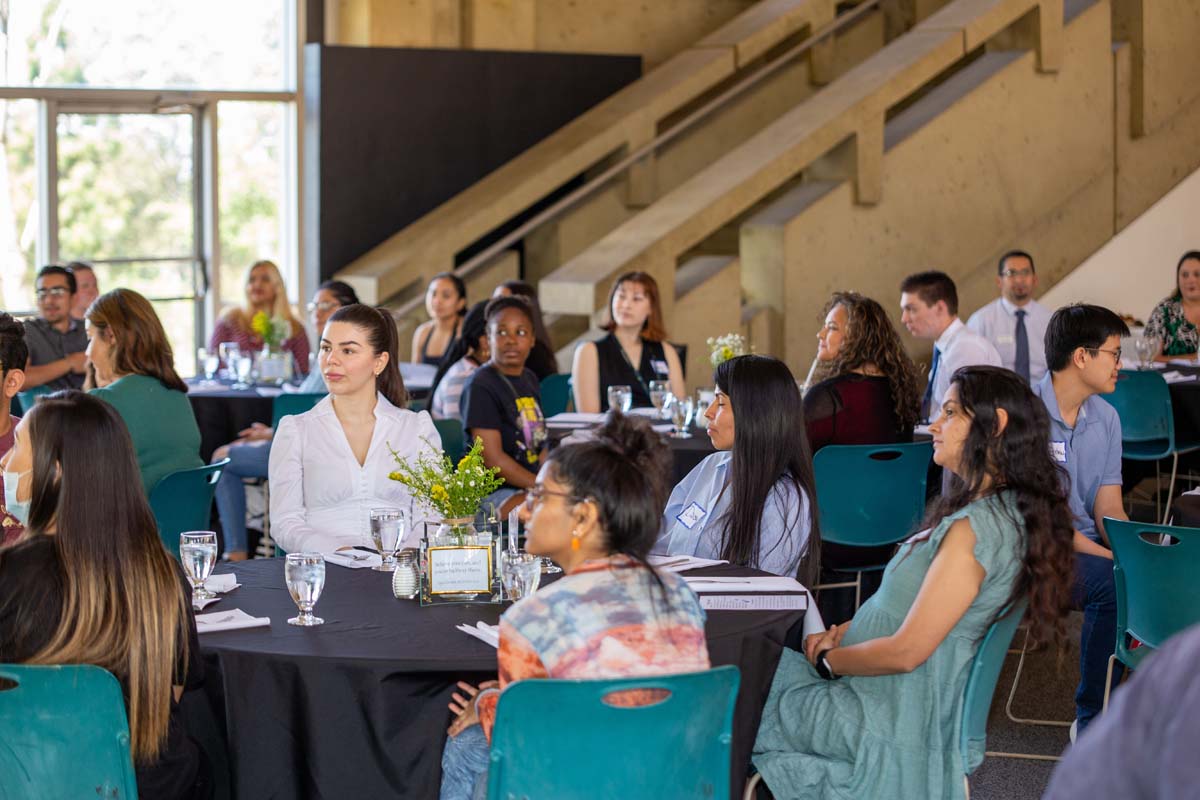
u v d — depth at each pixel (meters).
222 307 9.15
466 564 2.83
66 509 2.22
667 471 2.29
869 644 2.69
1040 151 9.05
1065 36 9.06
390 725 2.42
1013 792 3.62
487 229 8.70
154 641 2.26
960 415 2.71
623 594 2.16
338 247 8.74
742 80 10.17
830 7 10.00
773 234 8.12
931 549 2.70
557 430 5.16
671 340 7.92
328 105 8.63
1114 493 4.14
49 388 6.30
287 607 2.79
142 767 2.29
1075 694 4.23
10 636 2.21
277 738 2.45
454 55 9.08
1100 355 4.00
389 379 3.81
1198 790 0.90
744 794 2.80
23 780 2.17
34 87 8.12
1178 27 9.50
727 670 2.08
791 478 3.27
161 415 4.41
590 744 2.06
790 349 8.20
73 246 8.46
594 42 10.06
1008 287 6.86
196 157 8.95
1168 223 9.61
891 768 2.67
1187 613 3.12
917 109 8.88
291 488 3.60
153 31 8.65
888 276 8.56
